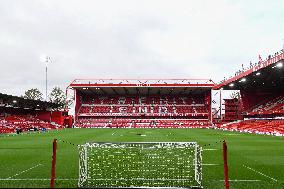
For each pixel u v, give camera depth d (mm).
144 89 71562
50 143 26734
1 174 11961
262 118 59312
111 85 67688
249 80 51000
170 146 10438
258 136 36906
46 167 13633
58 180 10828
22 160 15922
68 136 36906
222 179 11047
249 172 12508
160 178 10820
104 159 14242
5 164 14562
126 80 67688
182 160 13867
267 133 41938
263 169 13250
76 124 71875
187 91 74562
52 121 70812
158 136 36219
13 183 10336
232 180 10914
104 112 74625
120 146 10531
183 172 11766
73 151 20062
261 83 54375
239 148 22438
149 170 12094
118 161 13805
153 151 16172
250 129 49188
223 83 58469
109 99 79500
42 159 16281
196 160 10227
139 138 33031
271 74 45188
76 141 29094
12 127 50469
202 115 73375
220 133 43438
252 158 16859
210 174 12000
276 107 51844
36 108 66625
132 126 70562
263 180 10945
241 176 11648
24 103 57188
